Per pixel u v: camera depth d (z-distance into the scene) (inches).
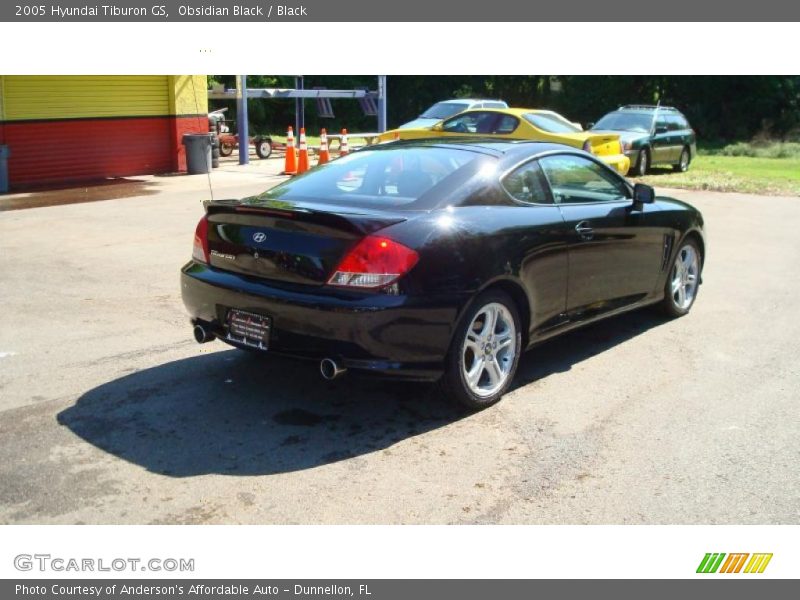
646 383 210.8
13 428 174.6
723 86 1578.5
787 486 156.3
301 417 184.1
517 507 147.6
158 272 327.0
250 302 176.4
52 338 238.5
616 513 146.3
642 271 244.5
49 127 654.5
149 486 151.3
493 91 1691.7
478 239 180.5
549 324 207.6
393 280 165.8
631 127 813.2
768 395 203.2
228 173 733.3
